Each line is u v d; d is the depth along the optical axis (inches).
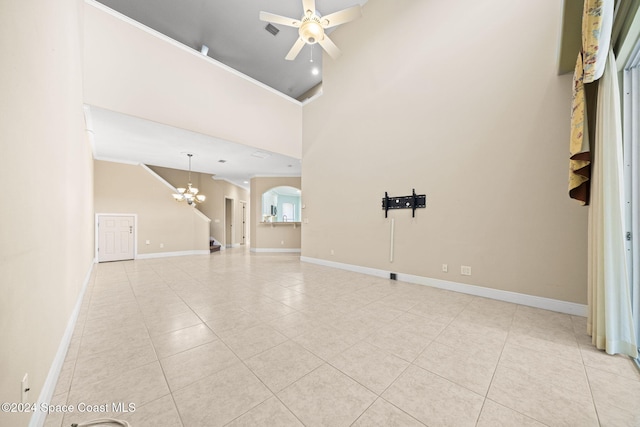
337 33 201.6
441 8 137.7
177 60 165.6
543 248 103.6
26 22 42.4
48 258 55.1
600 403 49.4
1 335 31.9
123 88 142.6
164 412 47.1
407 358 66.1
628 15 62.9
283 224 332.5
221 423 44.5
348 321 90.7
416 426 43.9
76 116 98.8
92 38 133.0
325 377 58.1
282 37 223.0
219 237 366.9
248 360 65.4
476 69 123.6
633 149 73.8
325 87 213.8
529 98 107.8
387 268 162.1
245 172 327.0
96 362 64.6
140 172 264.2
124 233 252.1
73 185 94.0
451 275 131.1
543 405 49.0
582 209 95.4
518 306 106.2
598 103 72.5
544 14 104.6
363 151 179.5
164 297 121.2
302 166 238.2
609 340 67.1
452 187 131.2
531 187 107.0
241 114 199.9
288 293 127.2
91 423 44.4
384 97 165.9
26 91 42.2
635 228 73.0
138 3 188.1
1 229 32.4
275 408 48.3
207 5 189.9
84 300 116.7
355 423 44.6
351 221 187.3
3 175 33.4
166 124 159.8
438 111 137.5
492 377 58.0
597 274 71.7
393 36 161.3
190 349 71.2
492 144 117.9
